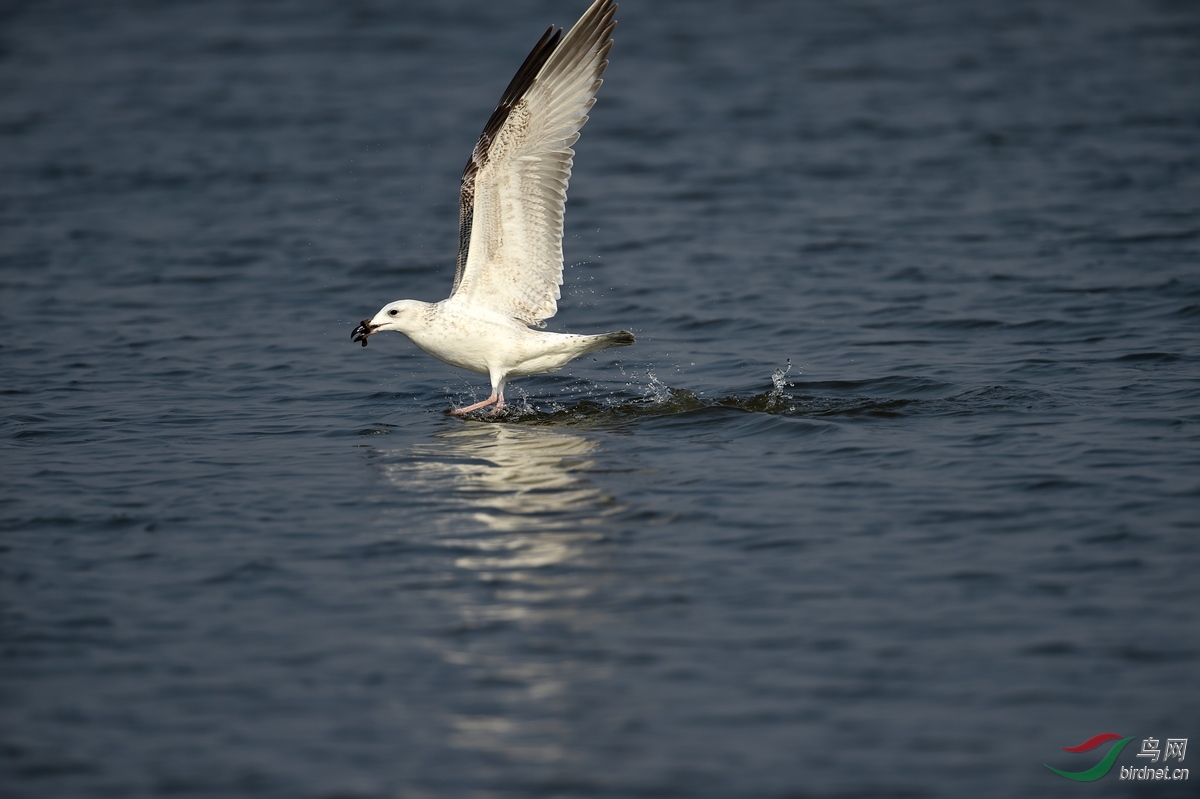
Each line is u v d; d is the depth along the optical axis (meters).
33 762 8.45
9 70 41.16
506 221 15.16
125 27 46.97
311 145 33.00
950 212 25.94
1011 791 7.97
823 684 9.09
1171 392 14.99
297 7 49.91
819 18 46.84
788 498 12.29
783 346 18.23
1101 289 20.17
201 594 10.63
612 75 39.94
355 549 11.46
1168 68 37.91
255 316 20.98
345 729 8.75
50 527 12.03
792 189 28.47
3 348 19.02
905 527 11.48
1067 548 10.91
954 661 9.30
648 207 27.69
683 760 8.35
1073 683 8.98
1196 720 8.54
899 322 19.14
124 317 20.86
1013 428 13.98
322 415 15.84
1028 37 42.91
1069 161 29.33
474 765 8.37
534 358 15.42
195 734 8.73
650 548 11.28
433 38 44.38
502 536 11.66
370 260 24.33
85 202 28.61
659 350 18.45
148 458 14.08
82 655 9.69
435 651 9.66
